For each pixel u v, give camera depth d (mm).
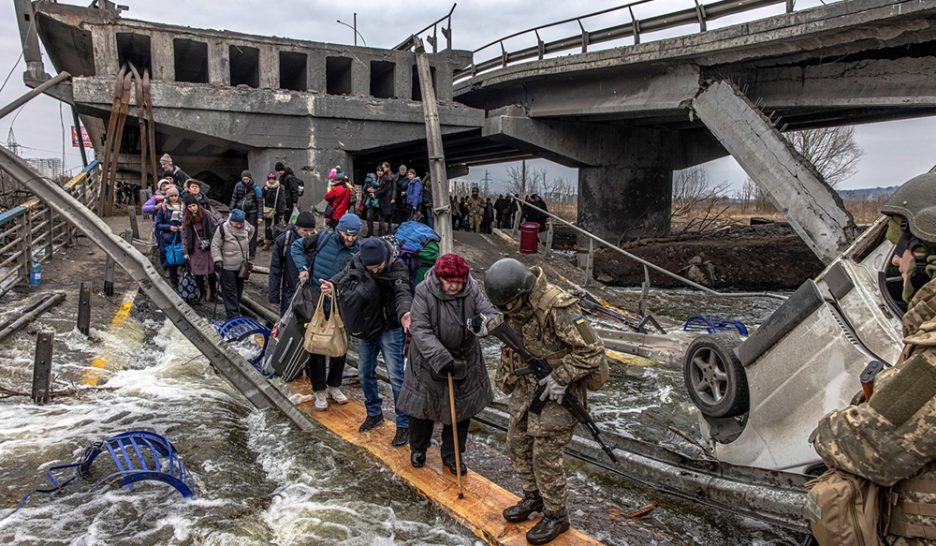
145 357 7621
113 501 4078
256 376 5938
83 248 11836
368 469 4793
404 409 4426
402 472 4660
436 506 4199
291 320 6051
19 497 4082
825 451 2035
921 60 12195
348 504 4211
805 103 14453
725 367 4359
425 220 18828
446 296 4191
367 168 32969
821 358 3611
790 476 3846
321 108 18172
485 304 4266
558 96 20547
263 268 10805
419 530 3971
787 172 13758
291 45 17938
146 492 4234
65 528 3740
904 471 1845
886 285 3490
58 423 5297
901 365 1883
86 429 5215
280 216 14398
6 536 3602
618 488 4859
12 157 5887
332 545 3723
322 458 4953
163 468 4512
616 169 23109
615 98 18594
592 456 5215
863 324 3438
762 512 3885
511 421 3850
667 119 20781
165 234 9625
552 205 61344
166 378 6805
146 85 15773
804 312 3738
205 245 9180
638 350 9188
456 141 24922
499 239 19562
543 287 3473
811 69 14234
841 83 13727
